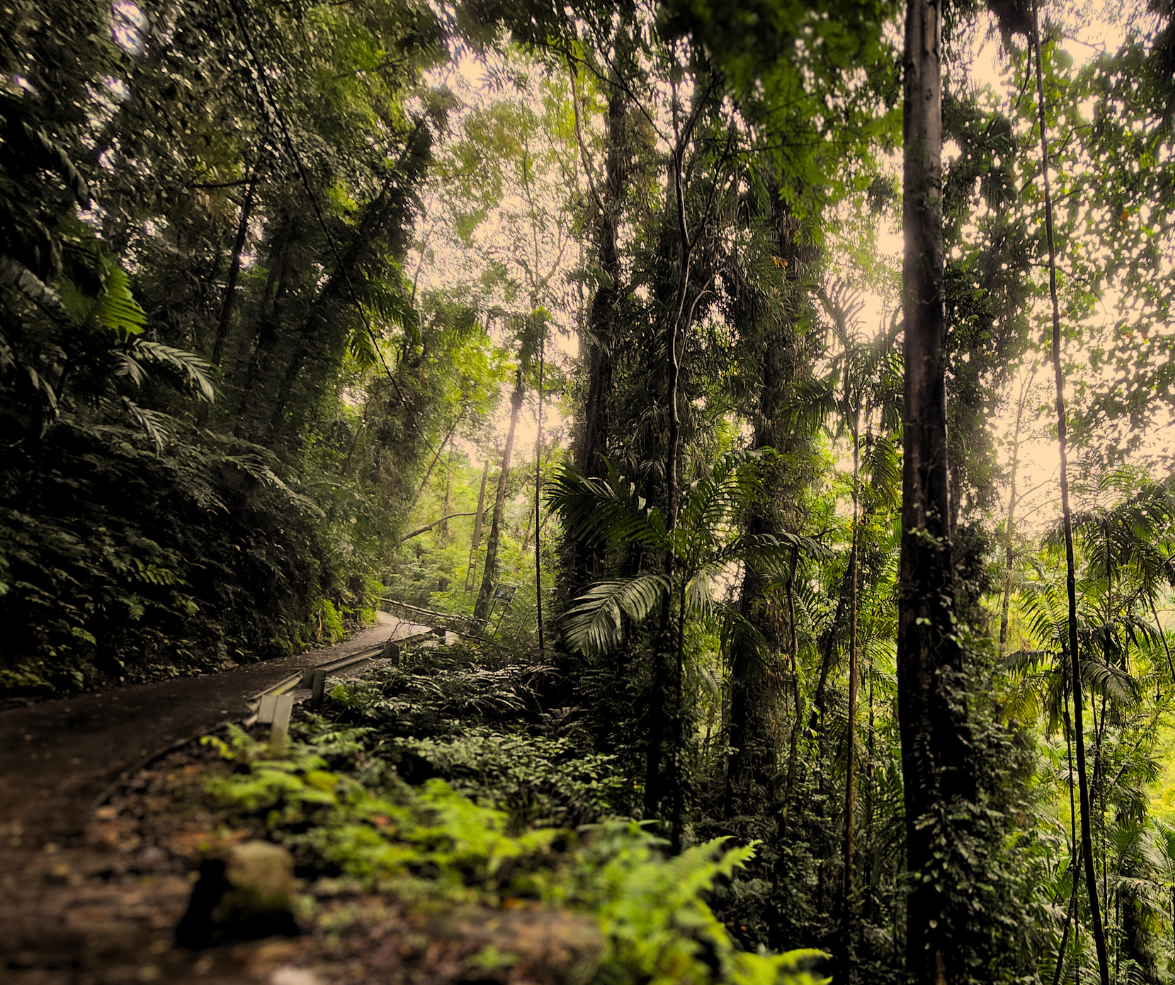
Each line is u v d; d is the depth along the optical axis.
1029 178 7.77
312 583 10.53
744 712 8.04
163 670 6.18
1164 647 7.73
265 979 1.69
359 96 9.98
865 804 6.55
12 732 3.67
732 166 6.69
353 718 6.11
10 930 1.81
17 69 5.80
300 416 10.46
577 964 1.76
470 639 11.38
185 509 7.90
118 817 2.64
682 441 8.79
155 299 8.85
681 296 5.94
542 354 11.52
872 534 7.50
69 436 6.61
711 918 2.25
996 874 4.35
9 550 4.98
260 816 2.72
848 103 4.53
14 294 5.46
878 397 6.80
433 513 31.64
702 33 3.20
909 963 4.57
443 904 2.14
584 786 4.82
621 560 8.73
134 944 1.81
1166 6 7.02
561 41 7.22
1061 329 8.35
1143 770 8.70
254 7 7.47
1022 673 7.58
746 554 6.22
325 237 10.11
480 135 11.80
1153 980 9.97
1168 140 7.59
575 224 11.74
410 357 14.94
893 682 7.89
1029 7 6.75
